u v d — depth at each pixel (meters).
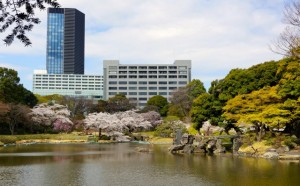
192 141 46.69
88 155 40.72
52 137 71.75
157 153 44.06
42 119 78.00
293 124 45.50
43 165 31.03
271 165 30.94
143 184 22.16
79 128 86.81
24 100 91.50
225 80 51.19
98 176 25.06
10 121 71.00
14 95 79.75
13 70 81.75
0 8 8.83
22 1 8.85
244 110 43.31
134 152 45.25
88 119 78.44
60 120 80.12
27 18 9.02
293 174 25.66
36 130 79.12
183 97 104.25
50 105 86.44
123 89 194.50
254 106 42.84
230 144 52.09
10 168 29.03
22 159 35.84
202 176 25.12
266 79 46.81
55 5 9.11
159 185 21.83
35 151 45.91
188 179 23.88
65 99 116.00
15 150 47.41
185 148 44.47
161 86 194.88
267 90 43.25
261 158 37.22
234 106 43.97
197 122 53.53
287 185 21.67
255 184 22.00
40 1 8.95
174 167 29.89
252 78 47.94
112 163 32.78
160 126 80.06
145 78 195.25
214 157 38.81
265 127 47.00
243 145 43.56
